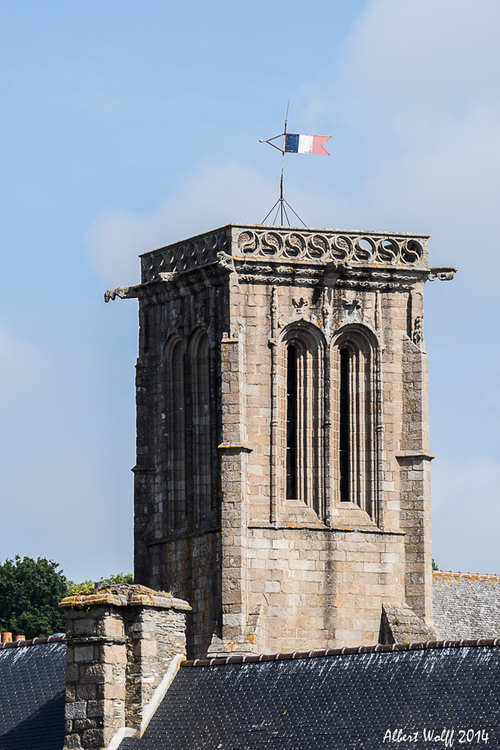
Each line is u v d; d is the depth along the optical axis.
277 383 147.50
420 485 148.75
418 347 149.75
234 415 145.88
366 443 149.25
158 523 151.88
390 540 148.12
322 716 101.12
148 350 153.50
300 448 148.00
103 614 104.94
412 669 102.25
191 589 148.12
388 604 147.50
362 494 148.88
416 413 149.38
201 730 103.25
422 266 150.25
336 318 148.88
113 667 104.75
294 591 145.75
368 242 150.12
